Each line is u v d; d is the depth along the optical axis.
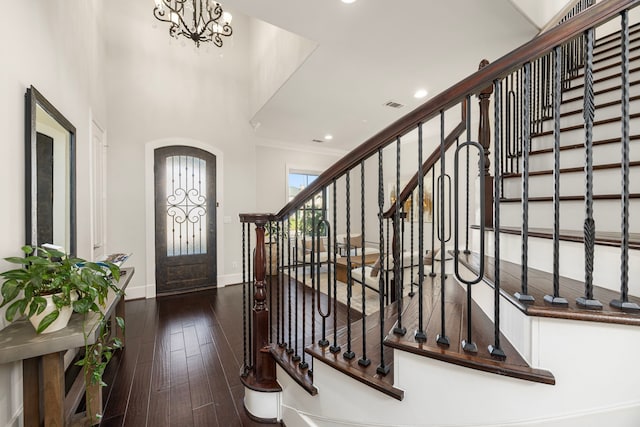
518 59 0.87
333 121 4.81
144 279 4.05
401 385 1.05
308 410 1.44
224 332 2.86
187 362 2.27
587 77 0.79
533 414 0.84
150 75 4.14
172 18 3.45
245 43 4.88
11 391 1.32
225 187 4.71
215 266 4.60
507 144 2.04
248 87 4.90
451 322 1.24
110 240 3.82
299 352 1.96
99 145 3.31
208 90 4.56
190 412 1.71
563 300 0.82
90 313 1.47
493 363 0.86
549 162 1.80
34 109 1.53
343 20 2.26
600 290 0.96
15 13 1.41
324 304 3.53
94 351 1.41
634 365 0.75
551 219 1.48
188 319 3.21
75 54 2.35
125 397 1.84
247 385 1.69
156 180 4.18
